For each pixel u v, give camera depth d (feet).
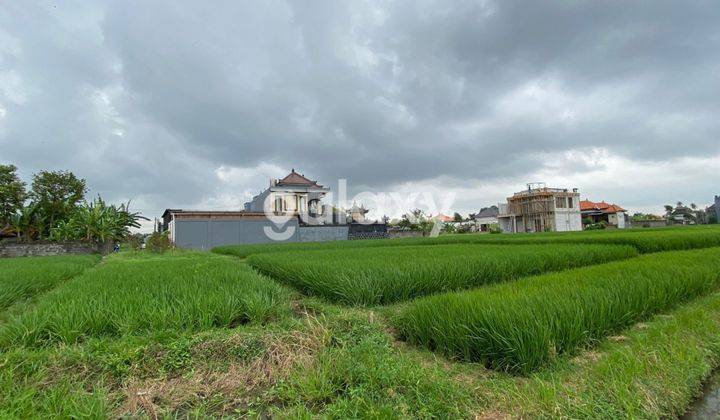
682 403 8.77
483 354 11.06
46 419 7.86
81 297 16.33
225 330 13.84
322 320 14.47
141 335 13.07
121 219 97.60
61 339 12.74
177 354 11.46
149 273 26.58
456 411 8.17
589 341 12.06
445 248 43.04
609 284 16.10
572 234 76.28
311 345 12.10
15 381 9.82
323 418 8.13
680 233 56.39
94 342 12.09
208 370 10.91
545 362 10.44
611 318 13.02
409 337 13.60
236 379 10.27
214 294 16.66
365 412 8.09
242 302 16.51
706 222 181.57
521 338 10.31
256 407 9.11
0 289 20.71
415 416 8.13
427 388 9.05
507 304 12.22
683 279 18.06
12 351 11.42
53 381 9.83
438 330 12.15
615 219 185.16
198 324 14.33
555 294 13.88
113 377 10.46
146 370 10.77
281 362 10.99
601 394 8.55
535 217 164.55
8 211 91.40
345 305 18.93
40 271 31.30
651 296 15.24
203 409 8.93
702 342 11.62
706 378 10.15
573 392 8.63
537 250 35.17
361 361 10.63
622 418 7.79
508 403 8.57
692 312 14.66
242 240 106.63
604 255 33.45
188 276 24.27
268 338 12.52
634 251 36.78
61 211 96.68
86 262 45.96
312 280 22.07
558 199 161.99
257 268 34.71
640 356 10.41
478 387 9.39
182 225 100.37
